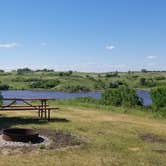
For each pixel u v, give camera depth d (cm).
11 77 13238
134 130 1748
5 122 1825
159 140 1549
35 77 13150
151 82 10506
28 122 1847
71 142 1391
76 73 15900
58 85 10838
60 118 2033
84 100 3027
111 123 1928
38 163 1091
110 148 1342
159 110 2433
